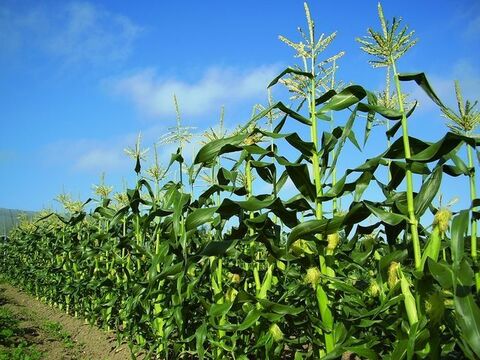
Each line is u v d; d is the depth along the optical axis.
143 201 6.02
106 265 8.77
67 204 11.35
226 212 3.61
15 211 30.56
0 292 14.95
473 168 3.17
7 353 6.64
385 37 3.14
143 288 5.69
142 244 6.52
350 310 3.48
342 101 3.44
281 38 3.77
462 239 2.36
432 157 2.82
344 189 3.54
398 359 2.62
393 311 3.24
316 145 3.44
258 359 4.29
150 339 6.54
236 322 4.71
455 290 2.28
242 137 3.66
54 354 6.97
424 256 2.69
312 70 3.68
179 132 5.41
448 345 2.80
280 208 3.30
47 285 12.08
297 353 3.59
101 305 7.93
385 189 3.46
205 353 4.63
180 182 4.63
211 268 4.52
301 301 3.66
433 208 3.59
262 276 4.62
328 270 3.28
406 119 3.08
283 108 3.51
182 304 4.85
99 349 7.39
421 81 3.14
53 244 11.64
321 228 3.10
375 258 4.67
